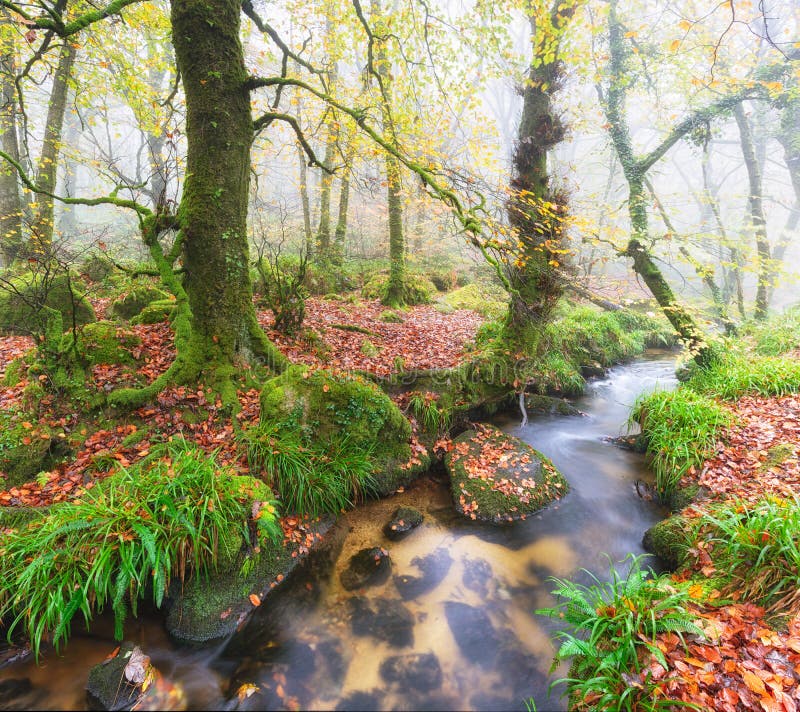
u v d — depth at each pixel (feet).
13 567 10.04
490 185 18.04
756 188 43.57
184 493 11.64
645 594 10.09
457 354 28.07
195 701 9.28
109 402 15.28
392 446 17.53
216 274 17.12
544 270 22.45
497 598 12.44
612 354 37.32
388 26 24.11
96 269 32.42
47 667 9.57
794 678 7.58
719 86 31.04
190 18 15.23
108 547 10.06
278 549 12.88
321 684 9.84
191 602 11.00
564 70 22.29
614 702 8.05
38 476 12.72
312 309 34.35
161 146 48.70
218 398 16.63
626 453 20.94
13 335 22.59
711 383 23.98
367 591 12.45
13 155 32.65
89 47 26.86
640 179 29.27
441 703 9.49
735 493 14.64
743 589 10.03
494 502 16.25
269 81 16.60
